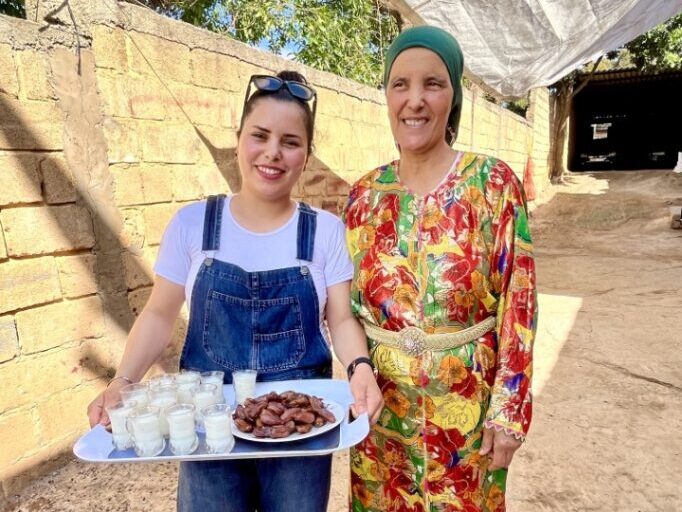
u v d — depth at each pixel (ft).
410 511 5.49
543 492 8.79
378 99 21.07
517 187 5.09
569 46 19.81
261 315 4.85
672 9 18.47
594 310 18.79
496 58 20.58
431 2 14.94
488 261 5.06
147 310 5.08
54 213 8.89
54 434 9.11
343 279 5.24
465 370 5.12
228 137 12.91
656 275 23.50
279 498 4.79
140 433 4.14
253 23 22.43
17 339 8.48
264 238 4.91
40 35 8.55
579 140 91.30
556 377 13.38
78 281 9.36
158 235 11.02
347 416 4.54
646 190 55.26
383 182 5.61
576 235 35.99
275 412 4.34
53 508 8.30
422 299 5.12
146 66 10.52
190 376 4.93
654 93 83.05
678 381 12.86
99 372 9.79
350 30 26.25
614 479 9.10
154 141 10.80
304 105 4.83
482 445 5.22
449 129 5.69
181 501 4.89
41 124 8.61
